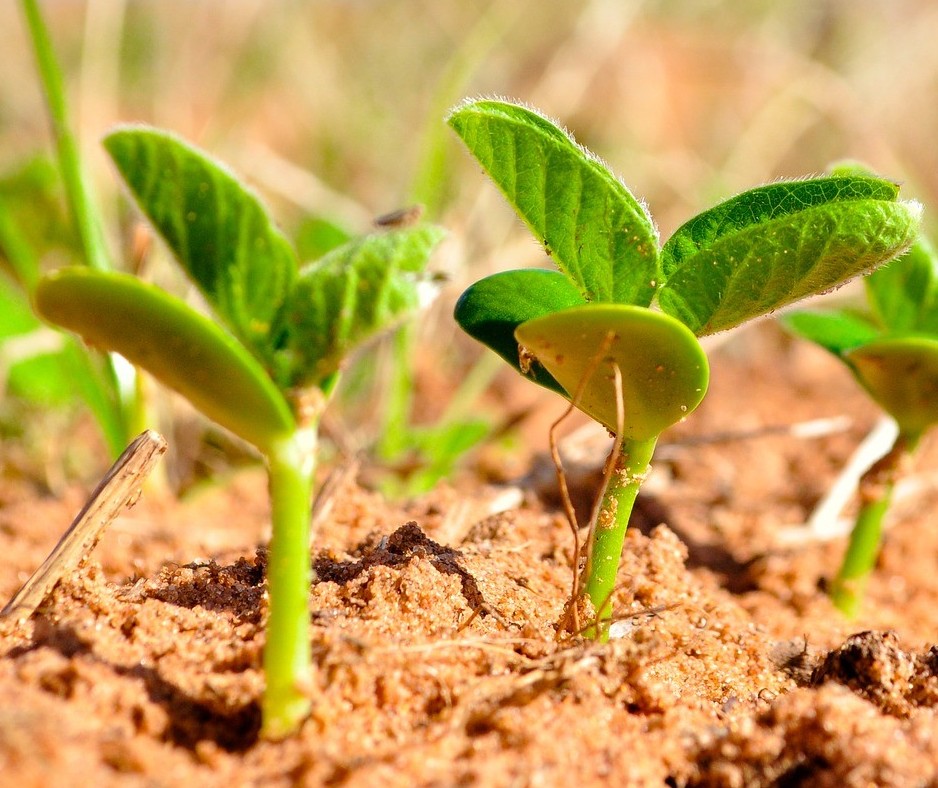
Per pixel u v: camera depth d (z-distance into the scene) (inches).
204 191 6.6
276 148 20.6
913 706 7.5
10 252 11.7
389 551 8.2
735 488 12.4
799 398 15.9
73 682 6.8
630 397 7.1
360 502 9.3
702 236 7.2
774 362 17.5
